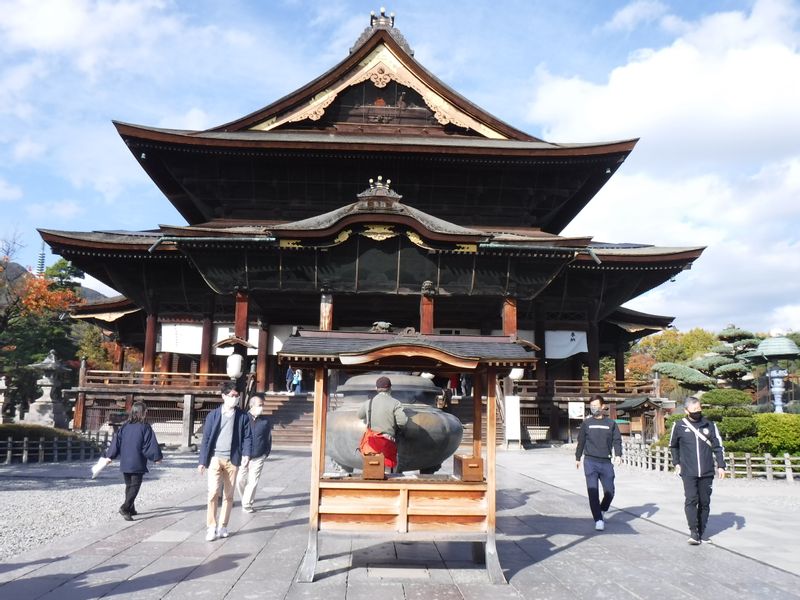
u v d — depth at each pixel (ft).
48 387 115.44
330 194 135.54
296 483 51.57
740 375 143.43
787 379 102.89
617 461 76.38
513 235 129.59
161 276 126.72
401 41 149.07
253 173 132.87
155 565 24.14
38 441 69.31
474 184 135.85
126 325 154.40
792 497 48.65
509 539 30.01
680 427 30.48
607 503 33.71
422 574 23.12
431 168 133.69
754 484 57.82
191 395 94.43
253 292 114.01
